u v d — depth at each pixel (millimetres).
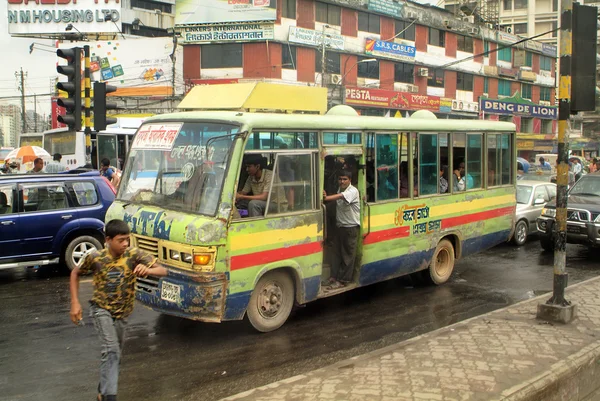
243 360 5773
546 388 4805
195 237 5738
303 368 5594
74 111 12039
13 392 4941
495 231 10062
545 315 6602
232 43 35500
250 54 35281
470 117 48875
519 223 12922
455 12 52406
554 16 74000
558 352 5516
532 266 10797
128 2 46031
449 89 46875
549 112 56969
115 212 6785
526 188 13773
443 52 46000
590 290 8055
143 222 6309
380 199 7812
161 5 50188
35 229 9039
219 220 5801
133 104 37125
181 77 36438
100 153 19031
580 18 6430
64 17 39000
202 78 36156
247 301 6141
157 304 6152
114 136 19234
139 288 6344
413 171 8352
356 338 6531
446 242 9125
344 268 7500
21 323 6895
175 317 7145
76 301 4348
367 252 7633
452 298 8406
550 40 74250
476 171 9641
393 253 8031
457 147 9188
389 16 41312
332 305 7953
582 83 6430
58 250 9281
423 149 8500
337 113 8039
